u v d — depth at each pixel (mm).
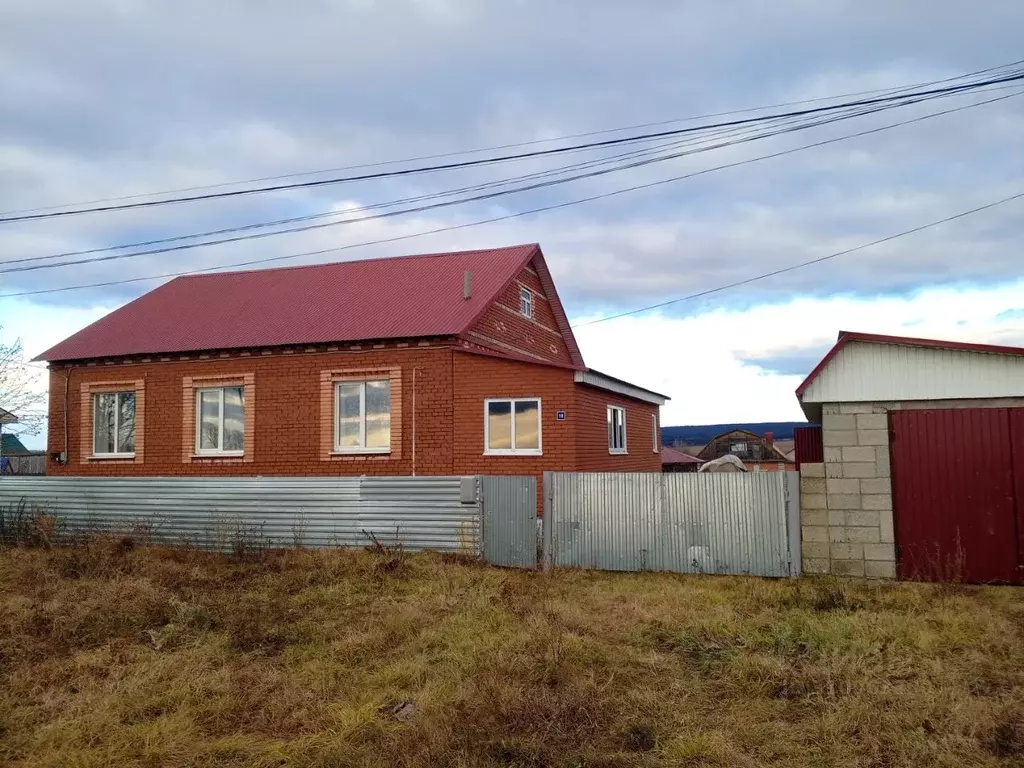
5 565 12461
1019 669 6613
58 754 5320
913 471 10172
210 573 11688
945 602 8727
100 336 20062
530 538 12016
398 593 10203
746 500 10867
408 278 20047
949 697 5922
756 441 41750
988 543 9812
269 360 17641
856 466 10391
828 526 10484
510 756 5215
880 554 10242
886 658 6902
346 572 11281
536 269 21609
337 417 17188
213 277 22859
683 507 11172
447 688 6414
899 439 10250
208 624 8586
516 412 15711
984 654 7008
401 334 16359
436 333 16172
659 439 23438
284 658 7422
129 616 8875
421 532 12641
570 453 15078
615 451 18344
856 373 10414
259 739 5637
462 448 15922
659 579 10633
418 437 16266
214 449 18312
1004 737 5230
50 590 10383
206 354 18109
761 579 10414
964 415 10023
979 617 7992
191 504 14148
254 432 17625
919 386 10180
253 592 10312
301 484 13422
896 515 10219
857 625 7785
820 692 6090
